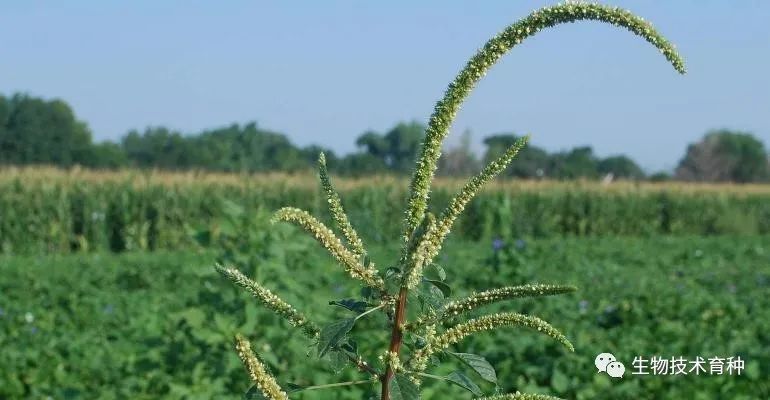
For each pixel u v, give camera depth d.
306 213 2.85
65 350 10.34
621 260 23.12
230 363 7.92
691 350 10.11
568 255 22.27
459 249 24.55
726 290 16.22
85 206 30.45
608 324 12.38
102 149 65.25
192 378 7.91
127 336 11.20
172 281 17.44
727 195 43.12
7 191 29.58
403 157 82.25
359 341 9.20
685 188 42.88
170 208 31.45
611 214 39.12
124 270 18.92
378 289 2.86
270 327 8.35
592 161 74.44
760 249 27.27
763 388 8.98
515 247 15.41
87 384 9.05
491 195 36.31
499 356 9.26
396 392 2.70
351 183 35.34
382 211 34.59
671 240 33.16
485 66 2.68
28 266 20.73
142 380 8.38
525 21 2.64
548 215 37.47
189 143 68.00
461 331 2.83
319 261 12.89
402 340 2.89
